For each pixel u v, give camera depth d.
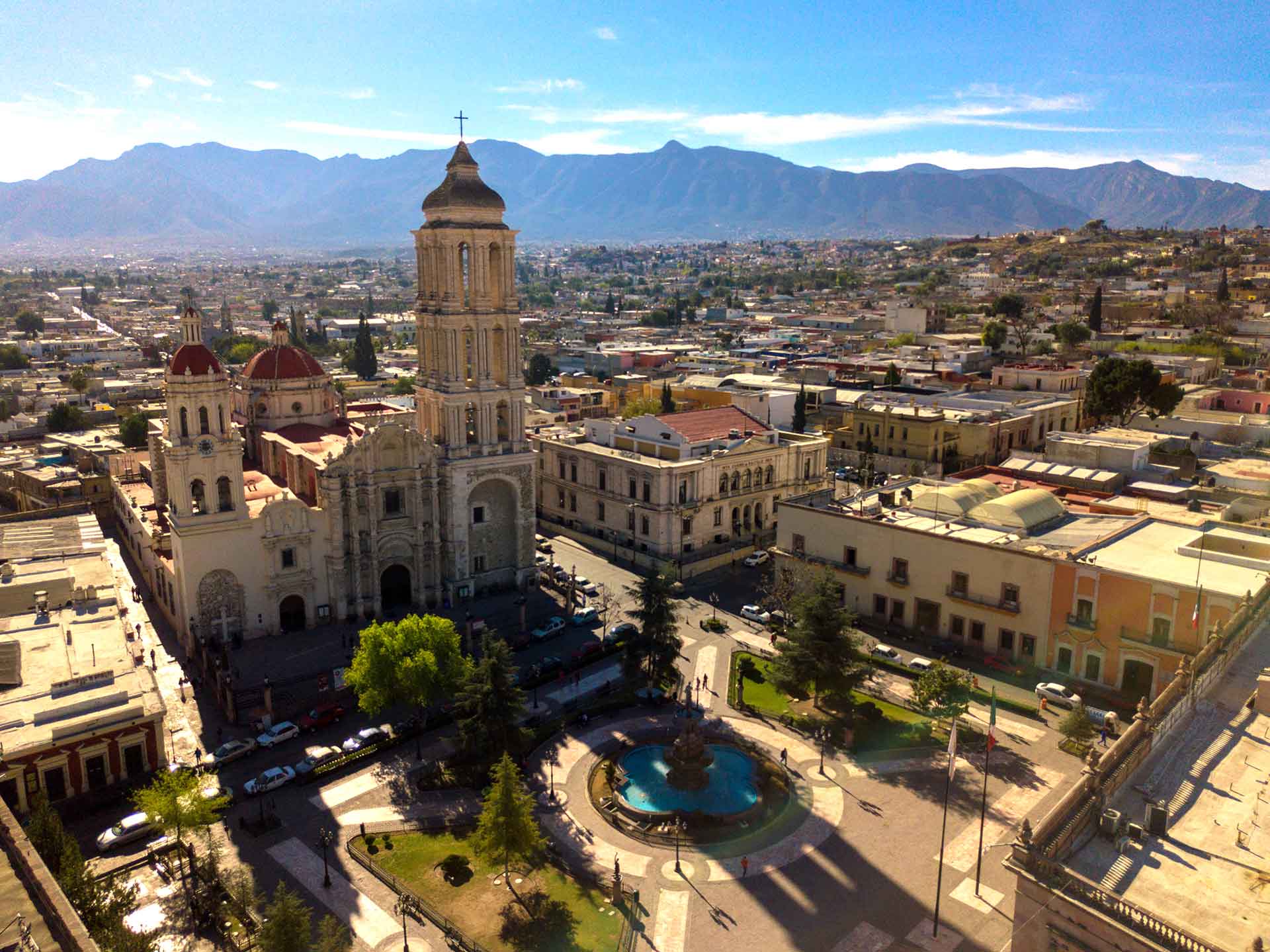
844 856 56.25
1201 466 111.25
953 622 84.75
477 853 54.47
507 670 66.38
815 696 77.19
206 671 80.69
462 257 95.12
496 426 99.56
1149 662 72.44
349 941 49.81
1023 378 170.12
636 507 113.00
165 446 97.44
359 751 69.06
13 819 43.72
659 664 77.44
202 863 55.75
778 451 122.00
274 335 115.81
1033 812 59.84
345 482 91.50
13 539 102.69
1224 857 36.88
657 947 48.81
